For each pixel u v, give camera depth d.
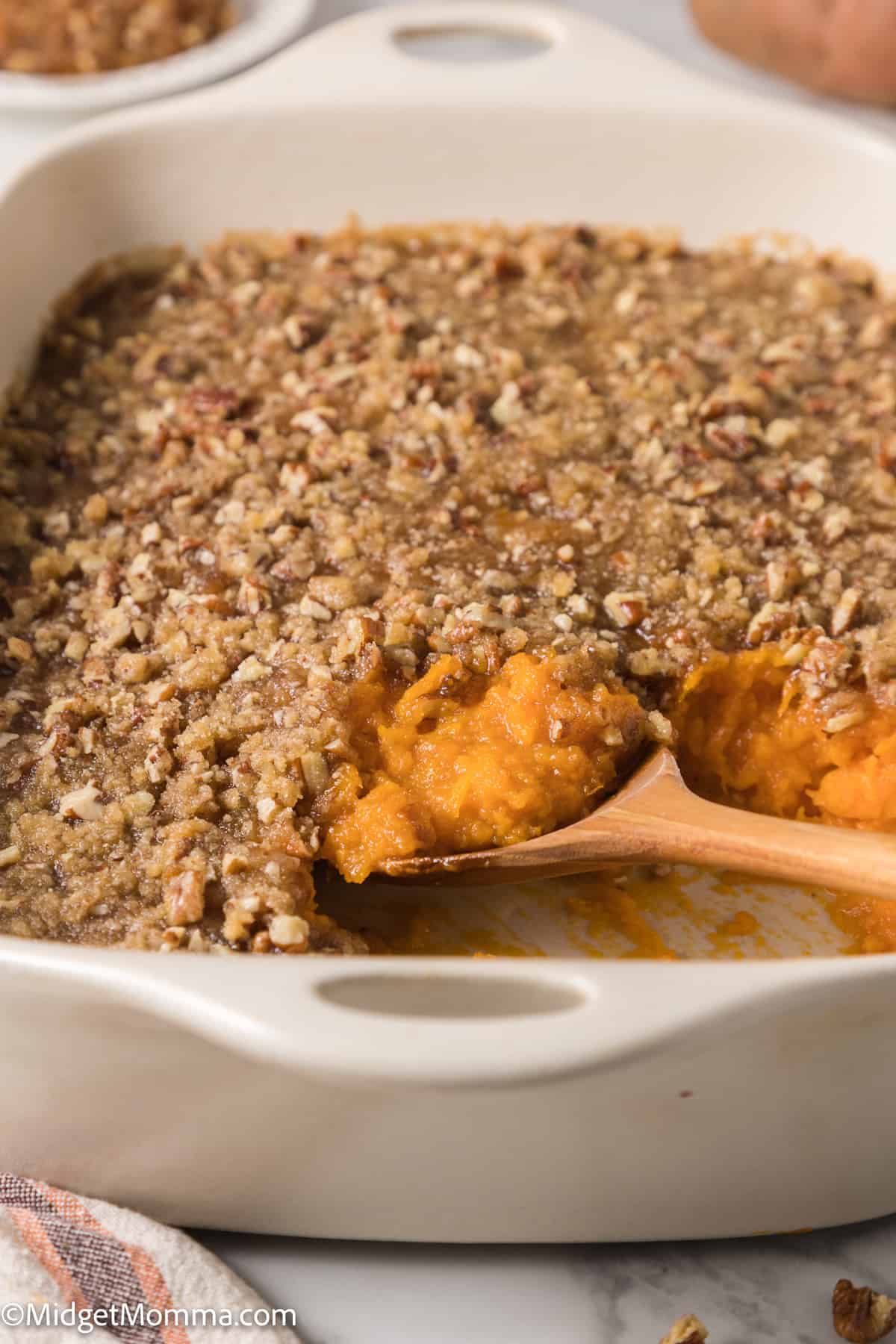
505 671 0.86
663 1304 0.79
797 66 1.29
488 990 0.71
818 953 0.88
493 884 0.85
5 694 0.85
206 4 1.31
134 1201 0.79
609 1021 0.69
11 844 0.81
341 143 1.04
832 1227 0.81
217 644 0.86
